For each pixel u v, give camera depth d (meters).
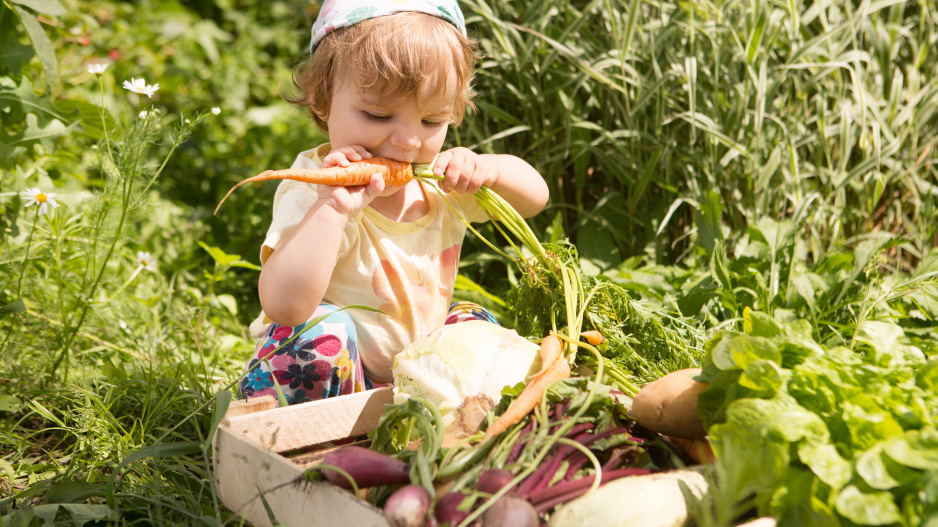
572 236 2.86
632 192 2.67
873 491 0.97
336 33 1.54
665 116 2.64
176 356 2.19
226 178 3.74
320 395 1.59
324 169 1.46
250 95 4.78
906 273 2.73
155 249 3.00
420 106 1.51
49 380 1.97
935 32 2.85
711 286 2.15
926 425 1.01
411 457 1.17
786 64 2.44
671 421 1.26
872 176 2.61
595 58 2.58
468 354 1.45
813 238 2.57
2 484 1.59
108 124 2.23
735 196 2.64
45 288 2.23
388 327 1.72
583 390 1.34
